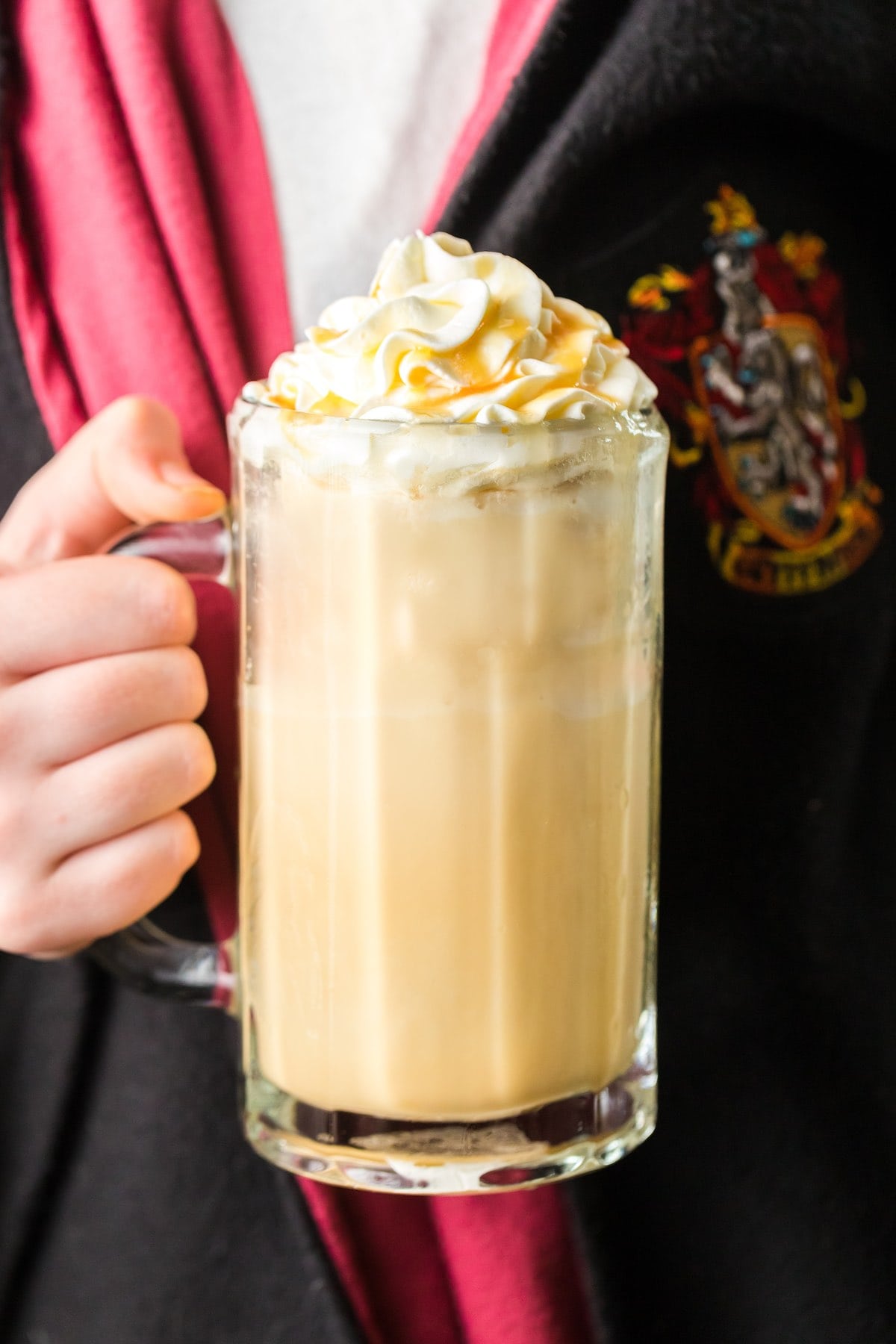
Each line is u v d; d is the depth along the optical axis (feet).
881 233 2.22
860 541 2.21
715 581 2.17
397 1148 1.78
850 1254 2.18
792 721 2.20
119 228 2.13
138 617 1.94
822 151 2.18
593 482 1.73
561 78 2.09
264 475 1.77
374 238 2.19
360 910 1.75
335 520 1.73
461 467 1.70
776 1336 2.18
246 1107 1.88
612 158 2.09
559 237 2.11
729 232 2.15
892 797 2.31
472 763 1.73
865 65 2.10
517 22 2.15
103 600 1.93
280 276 2.19
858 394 2.22
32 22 2.16
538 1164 1.79
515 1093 1.77
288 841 1.78
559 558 1.73
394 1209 2.19
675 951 2.20
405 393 1.73
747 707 2.19
